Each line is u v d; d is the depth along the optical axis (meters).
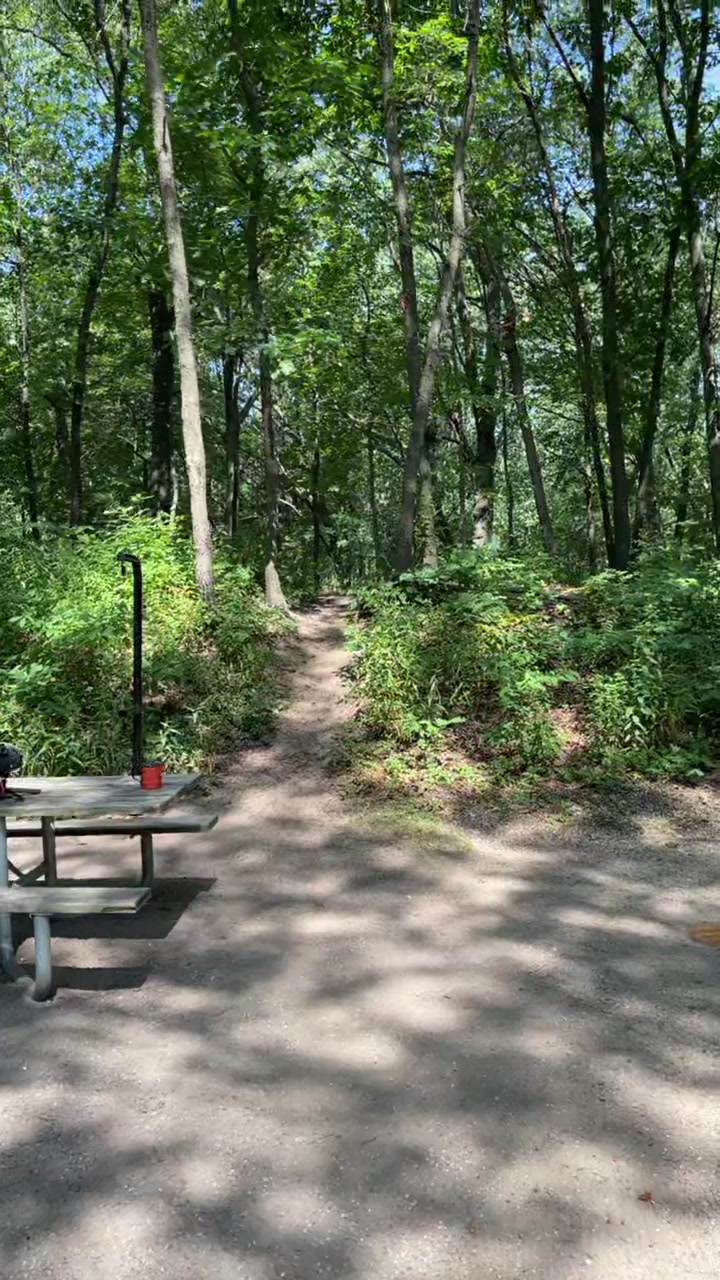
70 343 18.22
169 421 17.52
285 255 13.54
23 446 20.12
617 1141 2.72
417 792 6.63
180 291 9.51
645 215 15.09
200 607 9.50
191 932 4.44
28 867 5.46
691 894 4.84
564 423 26.23
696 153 13.66
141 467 24.92
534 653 8.25
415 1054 3.25
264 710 8.29
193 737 7.49
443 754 7.23
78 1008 3.65
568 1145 2.70
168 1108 2.92
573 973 3.90
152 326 17.38
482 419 20.14
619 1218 2.40
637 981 3.82
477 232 15.18
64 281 16.09
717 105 14.05
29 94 16.64
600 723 7.11
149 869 4.96
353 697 8.52
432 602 10.16
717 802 6.25
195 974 3.96
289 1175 2.58
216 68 10.94
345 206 13.39
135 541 10.84
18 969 3.95
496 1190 2.51
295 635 11.11
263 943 4.30
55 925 4.57
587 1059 3.19
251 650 9.26
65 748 6.86
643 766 6.77
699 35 14.73
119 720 7.35
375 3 12.60
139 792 4.34
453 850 5.62
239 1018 3.54
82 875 5.29
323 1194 2.50
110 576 9.74
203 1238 2.34
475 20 11.33
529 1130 2.78
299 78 10.83
